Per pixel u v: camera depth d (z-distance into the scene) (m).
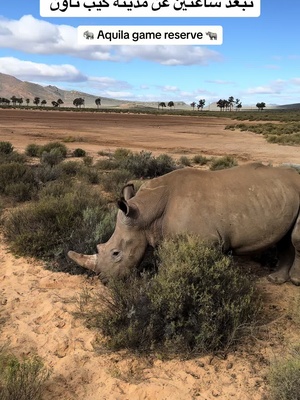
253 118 92.75
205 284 4.85
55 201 8.77
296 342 4.62
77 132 41.81
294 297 5.68
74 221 8.06
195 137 40.28
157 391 4.02
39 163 19.09
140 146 30.61
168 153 26.52
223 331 4.72
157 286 4.95
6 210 10.38
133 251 5.81
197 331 4.67
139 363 4.47
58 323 5.25
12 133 37.06
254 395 3.96
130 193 6.24
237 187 5.82
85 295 5.68
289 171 6.23
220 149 29.66
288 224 5.81
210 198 5.73
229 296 4.92
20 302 5.87
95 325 5.07
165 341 4.64
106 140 34.44
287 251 6.32
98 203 9.55
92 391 4.07
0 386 3.84
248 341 4.80
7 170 12.95
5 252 7.78
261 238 5.77
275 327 5.06
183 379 4.20
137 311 4.89
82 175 14.98
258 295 5.79
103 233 7.25
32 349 4.75
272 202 5.76
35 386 3.86
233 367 4.38
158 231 5.91
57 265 7.09
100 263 5.84
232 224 5.67
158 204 5.86
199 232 5.66
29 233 7.89
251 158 24.42
